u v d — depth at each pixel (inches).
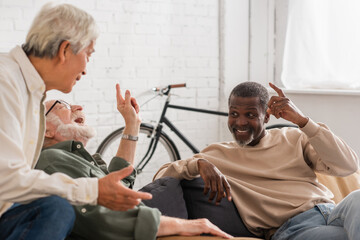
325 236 63.8
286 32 155.6
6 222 51.3
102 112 144.5
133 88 148.8
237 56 164.2
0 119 49.6
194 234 61.2
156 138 145.4
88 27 55.2
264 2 166.2
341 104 139.8
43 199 50.3
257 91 77.0
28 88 54.5
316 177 78.1
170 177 74.9
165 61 153.5
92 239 58.8
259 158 77.0
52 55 54.4
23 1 130.6
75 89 139.9
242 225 73.3
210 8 159.8
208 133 162.9
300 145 77.2
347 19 139.4
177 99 156.5
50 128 67.7
